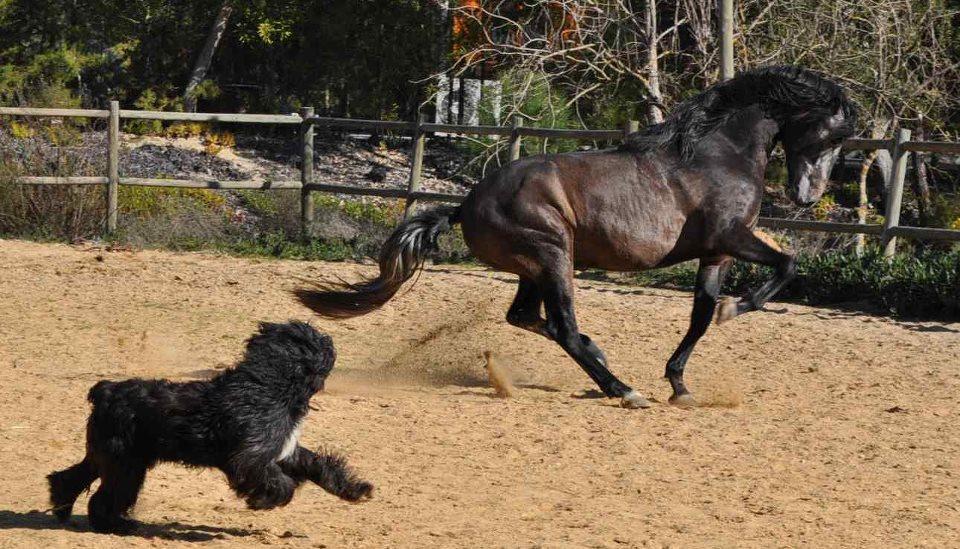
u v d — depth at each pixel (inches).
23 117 911.7
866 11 829.8
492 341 514.0
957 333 533.6
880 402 412.8
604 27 847.1
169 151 1063.0
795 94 420.8
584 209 412.2
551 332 414.3
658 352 498.3
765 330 540.7
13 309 543.2
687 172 414.6
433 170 1137.4
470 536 259.1
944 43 891.4
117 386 248.1
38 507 272.5
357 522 270.2
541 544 252.8
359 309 419.2
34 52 1127.0
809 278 610.2
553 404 401.7
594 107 957.2
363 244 765.9
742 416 387.5
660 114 867.4
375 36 1177.4
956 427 378.0
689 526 271.6
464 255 733.9
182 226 792.3
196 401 240.8
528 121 906.7
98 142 944.3
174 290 608.4
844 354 494.0
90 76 1190.3
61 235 779.4
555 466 323.9
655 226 411.5
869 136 850.1
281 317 551.8
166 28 1173.7
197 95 1163.3
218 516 275.1
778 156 926.4
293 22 1152.8
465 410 387.9
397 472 315.0
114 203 788.6
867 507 292.2
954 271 565.6
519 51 886.4
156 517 270.7
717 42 835.4
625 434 359.9
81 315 536.1
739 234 411.5
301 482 250.5
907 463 334.6
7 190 780.0
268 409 238.8
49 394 383.6
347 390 417.1
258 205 890.1
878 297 585.6
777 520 279.1
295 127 1245.1
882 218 836.6
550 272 411.8
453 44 1114.7
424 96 1230.9
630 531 266.1
